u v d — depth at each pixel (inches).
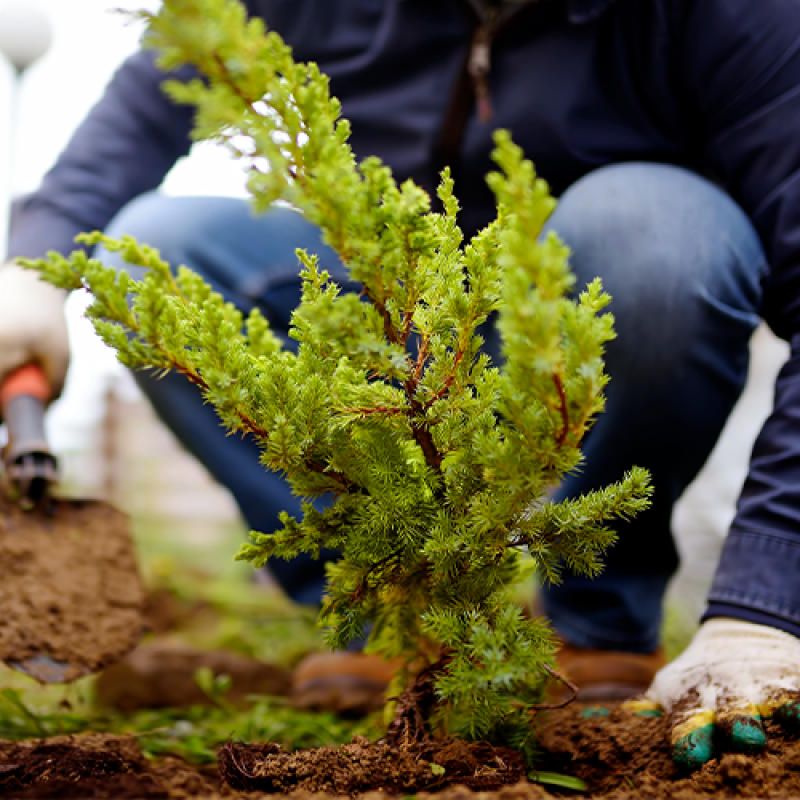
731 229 59.0
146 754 52.2
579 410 33.7
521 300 29.5
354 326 34.3
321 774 39.0
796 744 39.5
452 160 67.7
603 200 60.9
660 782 40.3
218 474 74.4
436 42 66.6
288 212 76.0
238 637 118.1
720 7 58.0
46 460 64.1
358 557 39.9
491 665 35.3
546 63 63.7
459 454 40.1
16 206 74.1
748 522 48.4
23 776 41.5
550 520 39.1
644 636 68.6
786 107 56.7
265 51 32.1
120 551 65.4
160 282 40.8
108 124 77.9
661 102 64.3
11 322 64.7
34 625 58.1
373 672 72.6
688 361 59.0
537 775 44.0
